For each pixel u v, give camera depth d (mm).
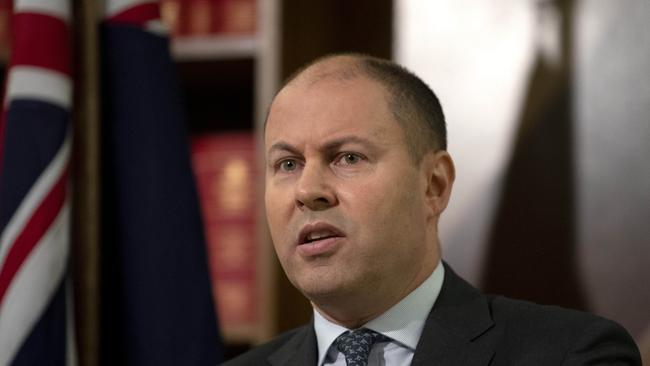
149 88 4562
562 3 5441
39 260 4188
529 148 5434
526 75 5492
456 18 5680
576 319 3051
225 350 5605
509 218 5430
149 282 4434
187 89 6074
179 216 4508
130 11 4617
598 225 5246
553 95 5410
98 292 4410
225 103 6246
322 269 3059
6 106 4379
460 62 5629
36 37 4363
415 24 5770
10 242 4215
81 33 4492
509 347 3035
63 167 4293
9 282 4180
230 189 5477
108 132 4566
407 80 3301
